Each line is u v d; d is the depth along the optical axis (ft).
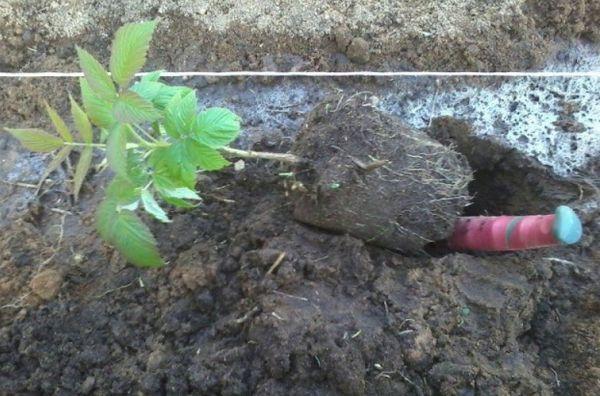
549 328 2.39
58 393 2.23
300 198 2.37
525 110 2.92
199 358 2.19
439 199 2.35
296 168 2.36
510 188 2.87
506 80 2.96
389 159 2.31
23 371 2.28
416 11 3.02
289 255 2.28
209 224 2.53
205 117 2.03
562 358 2.35
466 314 2.27
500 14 3.01
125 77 1.88
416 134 2.41
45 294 2.39
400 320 2.21
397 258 2.42
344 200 2.30
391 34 3.00
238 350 2.16
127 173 2.00
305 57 3.01
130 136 2.11
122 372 2.23
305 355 2.11
